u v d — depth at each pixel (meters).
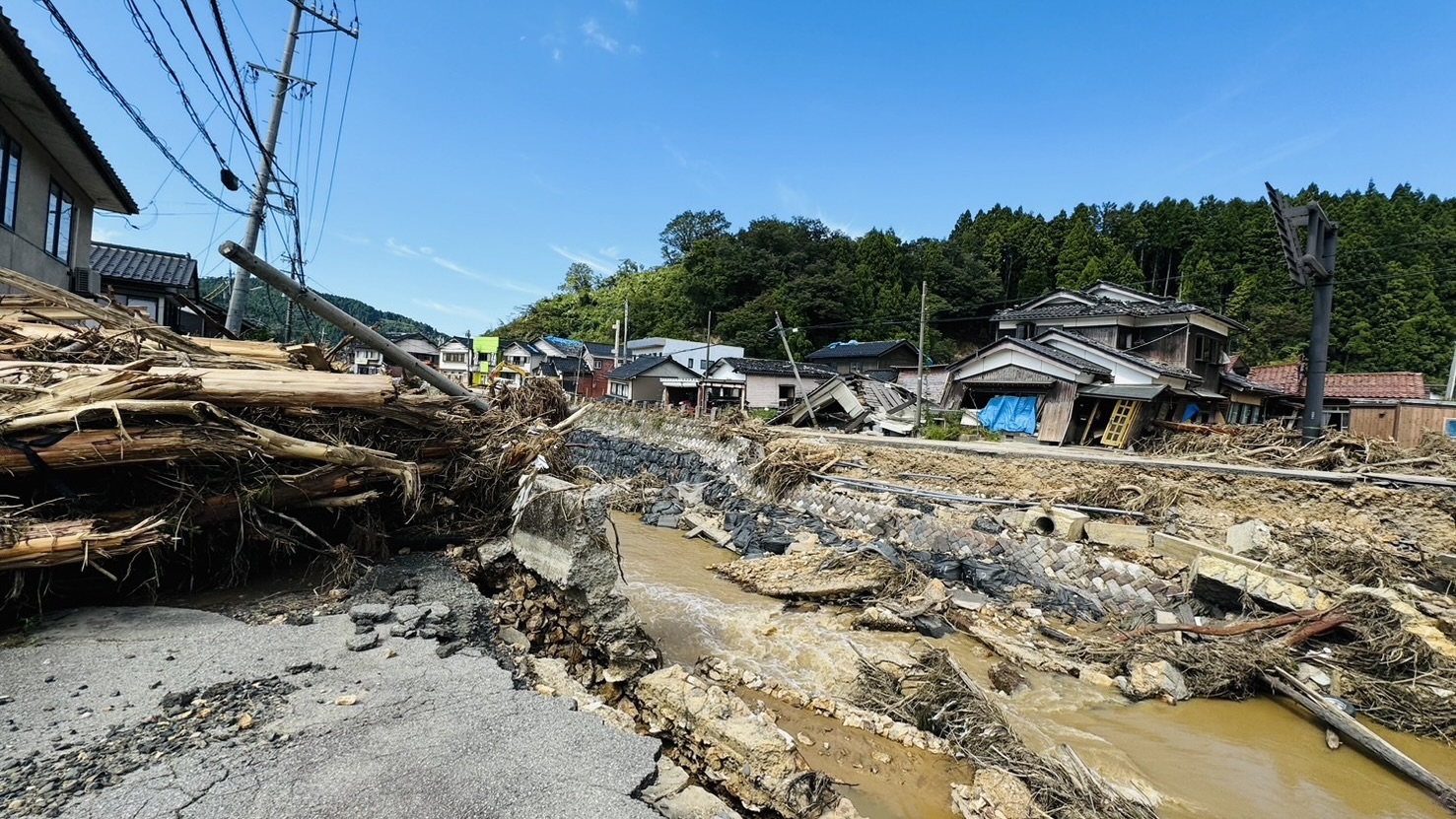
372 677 4.11
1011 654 8.45
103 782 2.93
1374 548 9.42
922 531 12.42
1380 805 5.68
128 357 6.19
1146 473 12.74
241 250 6.45
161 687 3.76
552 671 4.71
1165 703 7.39
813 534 13.35
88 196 13.25
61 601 4.66
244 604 5.04
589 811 3.07
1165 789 5.77
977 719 6.34
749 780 4.61
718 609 9.79
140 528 4.36
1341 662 7.50
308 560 6.11
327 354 8.57
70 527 4.19
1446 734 6.56
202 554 5.34
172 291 16.80
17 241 10.07
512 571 6.72
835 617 9.65
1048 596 10.19
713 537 14.33
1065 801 5.22
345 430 6.23
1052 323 25.61
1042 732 6.65
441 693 4.01
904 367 34.22
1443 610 7.94
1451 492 9.85
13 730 3.23
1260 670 7.47
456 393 8.77
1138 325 23.44
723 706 5.25
